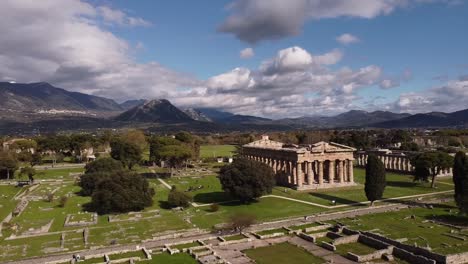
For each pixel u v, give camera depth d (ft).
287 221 324.19
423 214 332.39
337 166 533.14
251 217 320.50
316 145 477.77
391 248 240.73
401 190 450.71
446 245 244.63
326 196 425.28
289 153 489.67
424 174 470.80
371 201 375.45
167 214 357.00
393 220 314.35
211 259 233.35
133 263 232.32
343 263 227.61
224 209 373.40
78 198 432.66
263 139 602.85
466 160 336.29
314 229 296.71
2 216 347.97
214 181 538.06
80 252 258.37
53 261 240.12
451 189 450.71
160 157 604.90
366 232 274.77
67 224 322.55
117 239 284.41
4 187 504.84
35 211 374.22
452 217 318.86
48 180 560.20
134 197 366.63
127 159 610.65
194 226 314.76
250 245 265.75
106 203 361.10
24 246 271.90
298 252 249.96
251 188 386.73
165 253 252.42
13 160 590.96
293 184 484.74
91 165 508.53
